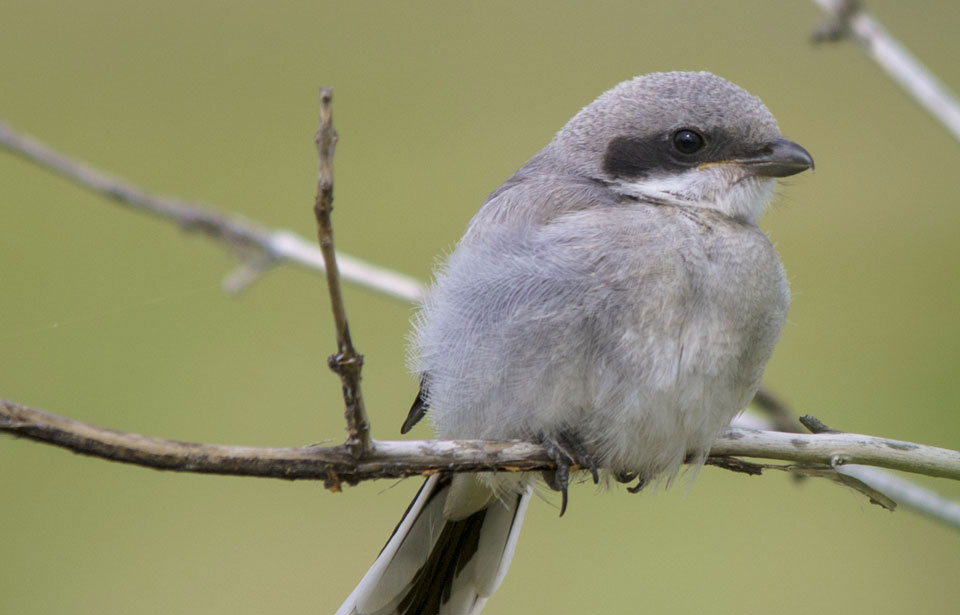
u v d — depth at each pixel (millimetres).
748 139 8727
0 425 6016
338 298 6156
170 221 11008
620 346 7730
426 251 17000
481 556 8789
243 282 11078
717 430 8047
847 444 7766
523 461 7758
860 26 9875
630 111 8914
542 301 7797
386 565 8672
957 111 9383
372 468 6781
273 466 6543
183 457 6332
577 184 8750
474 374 7984
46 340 15617
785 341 16062
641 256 7852
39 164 10844
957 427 14289
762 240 8414
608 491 8555
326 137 5848
